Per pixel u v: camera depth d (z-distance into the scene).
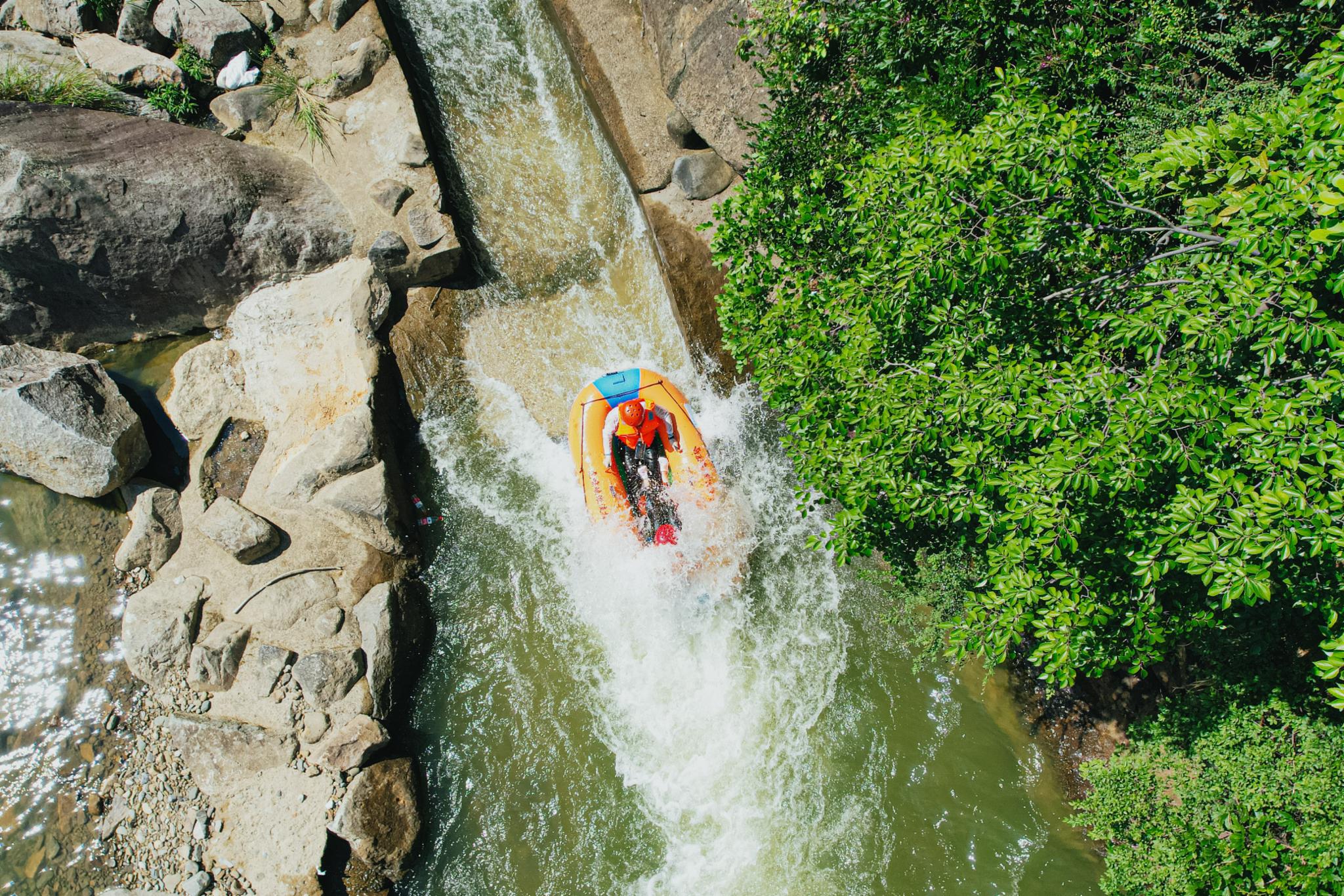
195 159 8.38
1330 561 4.11
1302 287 3.80
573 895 6.62
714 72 8.74
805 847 6.75
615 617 7.82
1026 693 7.20
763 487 8.52
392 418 8.43
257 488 7.85
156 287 8.32
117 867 6.22
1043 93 6.07
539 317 9.29
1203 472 3.95
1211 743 5.73
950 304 4.96
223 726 6.70
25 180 7.53
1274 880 4.88
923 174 4.75
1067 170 4.39
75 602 7.20
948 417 4.58
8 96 8.39
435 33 10.12
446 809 6.95
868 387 5.28
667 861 6.73
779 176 6.77
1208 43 5.96
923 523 6.35
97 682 6.89
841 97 6.85
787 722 7.32
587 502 7.84
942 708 7.30
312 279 8.72
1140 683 6.71
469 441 8.66
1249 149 4.13
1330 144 3.58
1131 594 4.84
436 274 9.03
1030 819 6.70
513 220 9.55
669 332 9.37
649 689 7.51
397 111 9.27
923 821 6.80
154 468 7.98
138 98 8.86
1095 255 4.80
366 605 7.29
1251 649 5.54
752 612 7.84
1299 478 3.84
